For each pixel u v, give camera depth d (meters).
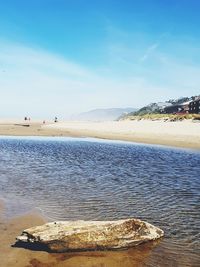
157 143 51.50
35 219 14.36
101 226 11.86
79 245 11.39
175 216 15.20
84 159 33.12
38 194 18.45
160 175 24.75
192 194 19.02
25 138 59.50
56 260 10.78
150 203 17.08
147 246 12.05
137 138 58.56
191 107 97.06
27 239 11.65
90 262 10.74
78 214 15.17
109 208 16.12
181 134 58.81
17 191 19.05
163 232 12.95
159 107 148.38
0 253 11.08
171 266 10.63
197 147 46.28
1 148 41.66
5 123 100.06
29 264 10.43
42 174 24.08
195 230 13.59
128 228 12.09
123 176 23.98
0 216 14.64
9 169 25.86
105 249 11.59
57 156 34.94
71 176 23.52
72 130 77.38
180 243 12.31
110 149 43.56
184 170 27.36
